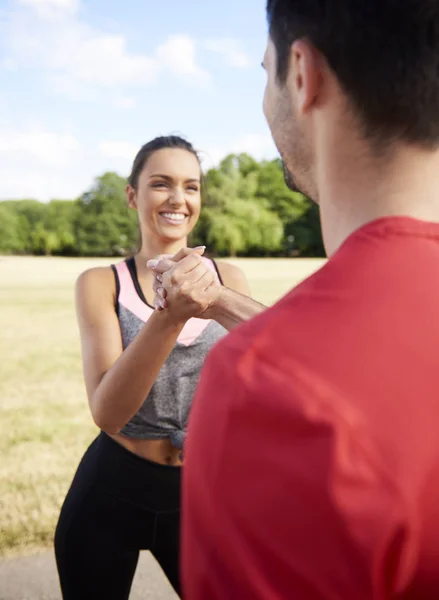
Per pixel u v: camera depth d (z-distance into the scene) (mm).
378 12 603
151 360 1480
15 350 9773
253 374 529
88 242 79625
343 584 466
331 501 464
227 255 72688
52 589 2826
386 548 466
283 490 482
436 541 500
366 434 488
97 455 1812
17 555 3104
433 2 598
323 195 683
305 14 648
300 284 618
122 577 1795
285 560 479
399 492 472
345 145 642
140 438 1795
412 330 545
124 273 1907
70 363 8562
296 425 491
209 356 585
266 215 74812
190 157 1966
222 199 73562
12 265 45625
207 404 550
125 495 1769
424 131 617
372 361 524
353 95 622
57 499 3756
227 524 506
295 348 537
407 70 602
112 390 1527
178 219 1938
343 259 606
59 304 18141
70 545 1770
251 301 1384
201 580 529
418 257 593
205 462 530
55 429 5242
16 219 81125
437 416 515
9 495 3812
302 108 676
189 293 1378
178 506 1800
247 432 510
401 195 628
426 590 513
